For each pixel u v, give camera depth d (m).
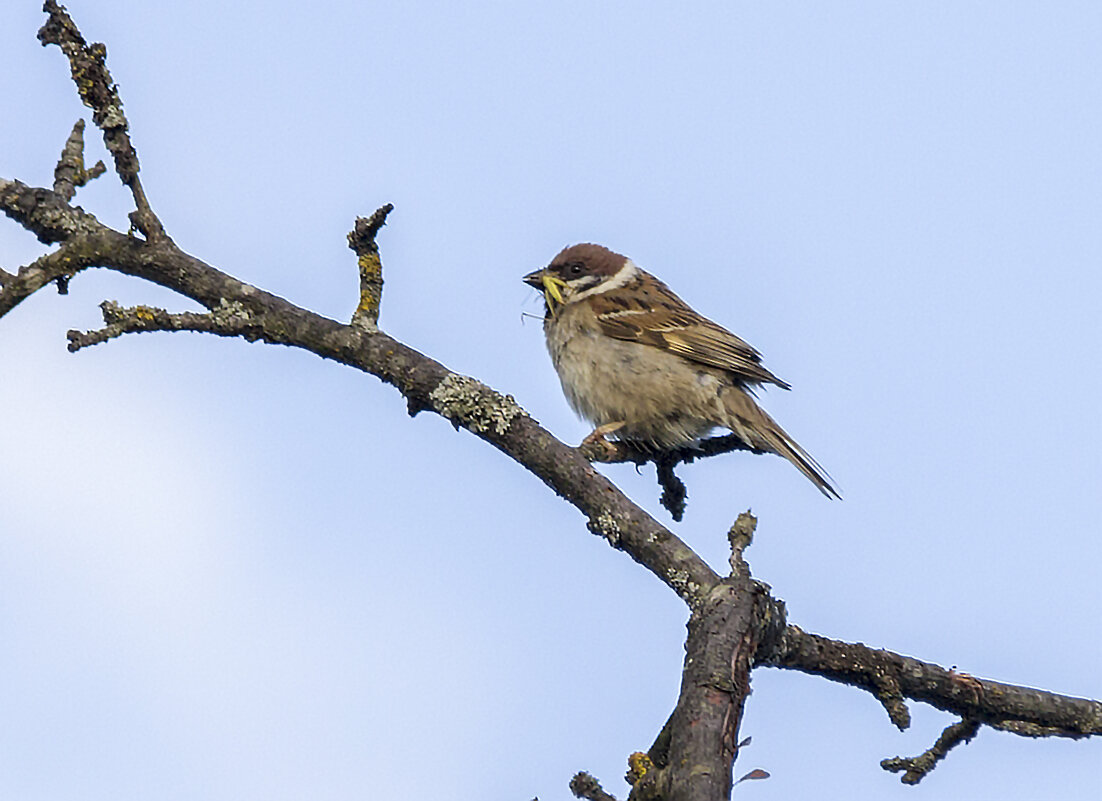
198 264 8.84
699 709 6.29
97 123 8.84
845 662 7.89
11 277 8.66
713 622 6.78
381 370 8.70
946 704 8.16
